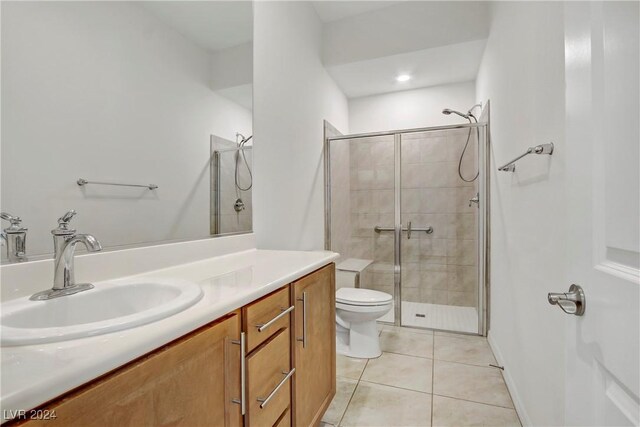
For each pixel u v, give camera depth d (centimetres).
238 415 81
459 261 286
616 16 50
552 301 65
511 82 169
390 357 215
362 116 352
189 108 136
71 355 47
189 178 136
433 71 291
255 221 179
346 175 315
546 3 115
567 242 68
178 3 131
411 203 297
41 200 85
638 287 43
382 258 305
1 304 71
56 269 79
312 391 127
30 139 83
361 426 145
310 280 128
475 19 238
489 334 242
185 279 97
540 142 122
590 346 57
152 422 56
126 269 105
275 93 198
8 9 78
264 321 93
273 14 196
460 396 167
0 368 43
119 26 107
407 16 255
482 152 256
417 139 294
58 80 89
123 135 108
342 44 274
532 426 134
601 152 55
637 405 43
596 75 56
